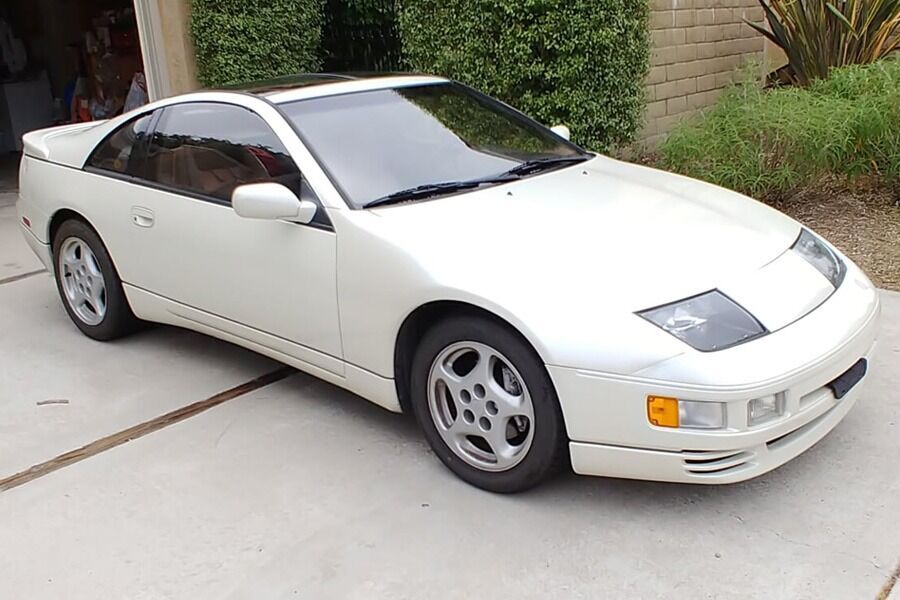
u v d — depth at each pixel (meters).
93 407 4.07
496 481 3.14
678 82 9.23
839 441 3.39
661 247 3.13
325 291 3.47
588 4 6.71
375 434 3.68
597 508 3.06
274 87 4.08
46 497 3.33
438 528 3.00
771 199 6.55
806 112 6.12
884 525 2.88
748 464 2.79
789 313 2.93
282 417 3.87
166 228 4.12
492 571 2.77
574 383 2.81
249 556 2.92
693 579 2.68
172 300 4.28
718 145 6.24
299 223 3.52
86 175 4.59
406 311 3.19
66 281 4.93
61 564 2.93
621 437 2.80
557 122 7.05
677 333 2.75
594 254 3.06
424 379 3.28
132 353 4.70
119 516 3.18
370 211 3.39
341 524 3.06
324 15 8.99
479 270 3.02
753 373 2.69
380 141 3.79
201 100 4.11
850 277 3.35
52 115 11.66
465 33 7.07
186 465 3.50
